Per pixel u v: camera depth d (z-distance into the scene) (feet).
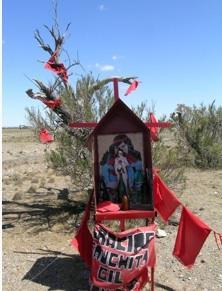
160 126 8.71
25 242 11.92
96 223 8.43
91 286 8.50
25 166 30.14
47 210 15.23
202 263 10.42
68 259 10.61
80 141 13.37
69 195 17.34
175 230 12.94
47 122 14.78
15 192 19.57
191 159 26.48
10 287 9.10
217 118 28.45
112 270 8.18
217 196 17.97
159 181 9.04
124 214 8.32
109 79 10.05
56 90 13.08
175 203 8.79
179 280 9.52
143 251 8.23
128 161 8.57
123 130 8.52
